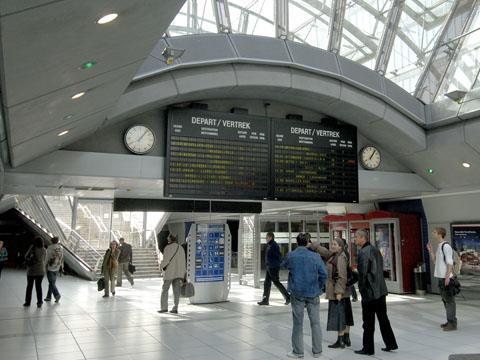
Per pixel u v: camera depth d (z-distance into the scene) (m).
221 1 8.20
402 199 12.58
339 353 5.63
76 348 5.76
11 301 9.73
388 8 9.38
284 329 7.02
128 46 4.14
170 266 8.54
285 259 5.65
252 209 11.46
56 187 9.38
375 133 10.05
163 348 5.79
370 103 9.19
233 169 8.59
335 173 9.48
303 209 14.61
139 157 8.13
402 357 5.45
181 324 7.37
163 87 7.69
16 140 5.55
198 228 9.95
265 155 8.88
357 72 9.04
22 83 3.68
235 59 8.04
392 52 9.59
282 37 8.71
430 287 11.67
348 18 9.08
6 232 24.00
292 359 5.33
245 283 13.91
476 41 8.59
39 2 2.46
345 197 9.50
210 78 8.02
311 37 9.15
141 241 19.48
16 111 4.37
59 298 9.82
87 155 7.77
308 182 9.18
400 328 7.21
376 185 10.26
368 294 5.59
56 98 4.64
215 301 9.93
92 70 4.32
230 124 8.70
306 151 9.26
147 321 7.61
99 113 6.49
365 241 5.79
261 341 6.21
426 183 10.97
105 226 19.97
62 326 7.12
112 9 3.09
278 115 9.57
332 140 9.56
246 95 9.02
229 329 7.00
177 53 7.04
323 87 8.81
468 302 10.07
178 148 8.24
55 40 3.16
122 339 6.28
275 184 8.88
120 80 5.24
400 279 11.55
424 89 9.80
